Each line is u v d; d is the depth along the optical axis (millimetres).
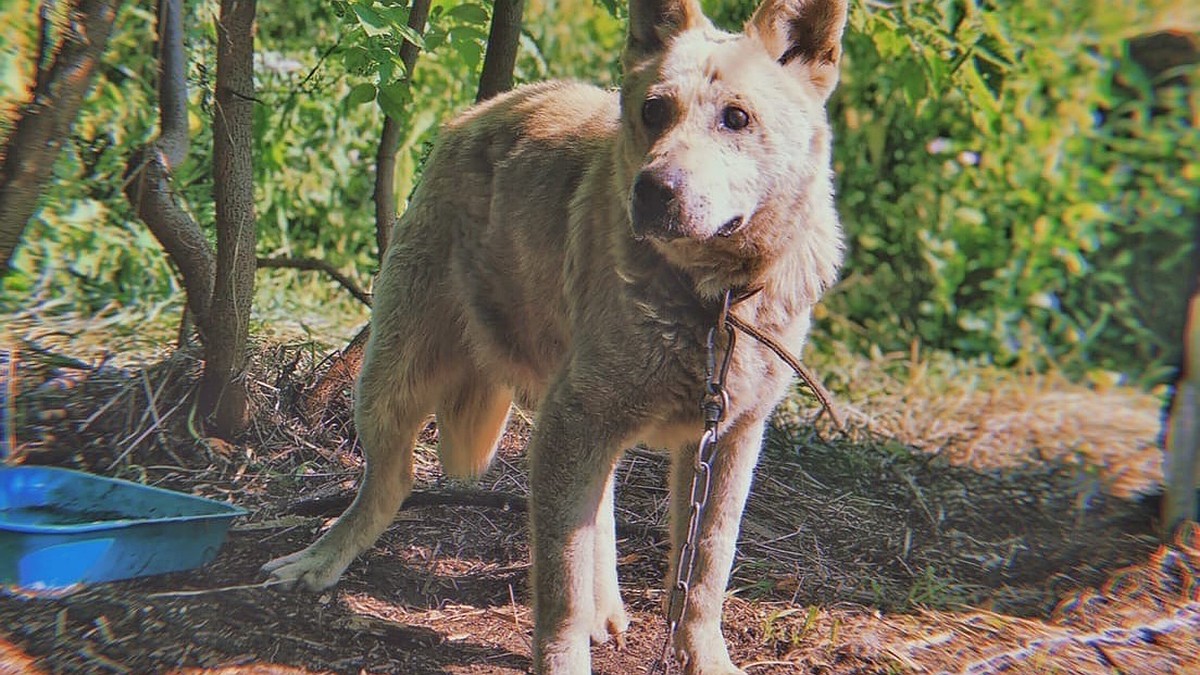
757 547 6500
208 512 5598
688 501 5090
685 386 4730
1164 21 10625
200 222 9008
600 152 5160
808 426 8367
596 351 4727
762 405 4867
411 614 5465
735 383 4730
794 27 4770
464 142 5797
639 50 4863
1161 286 10375
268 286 9859
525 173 5441
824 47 4754
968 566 6633
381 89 6250
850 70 11047
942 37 7758
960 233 10836
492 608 5594
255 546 5930
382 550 6039
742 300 4672
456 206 5730
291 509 6324
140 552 5332
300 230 10461
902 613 5879
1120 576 6480
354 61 6316
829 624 5656
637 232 4324
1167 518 7129
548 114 5594
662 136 4469
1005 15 9750
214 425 6801
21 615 4930
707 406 4594
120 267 8742
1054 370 10555
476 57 6680
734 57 4586
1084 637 5750
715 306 4633
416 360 5789
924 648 5484
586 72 11594
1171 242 10289
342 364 7277
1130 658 5586
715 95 4492
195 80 8047
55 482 5844
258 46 10188
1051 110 10633
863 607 5902
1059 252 10547
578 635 4695
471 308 5699
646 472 7328
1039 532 7195
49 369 7141
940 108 10797
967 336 10914
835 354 10680
